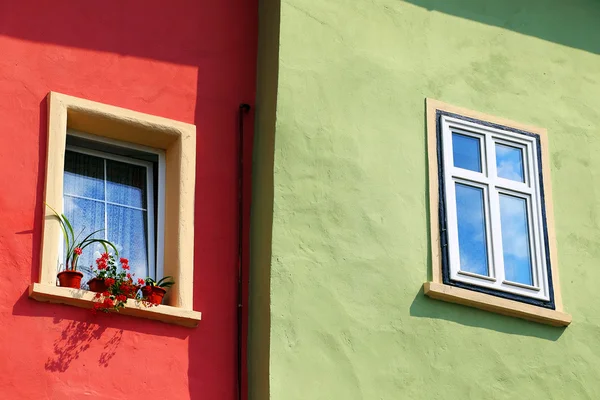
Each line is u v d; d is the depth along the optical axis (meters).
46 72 11.27
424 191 12.01
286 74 11.78
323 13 12.20
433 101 12.46
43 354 10.30
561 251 12.50
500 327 11.85
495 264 12.04
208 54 12.12
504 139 12.68
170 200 11.52
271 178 11.43
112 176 11.58
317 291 11.16
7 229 10.59
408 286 11.56
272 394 10.65
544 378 11.87
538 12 13.52
